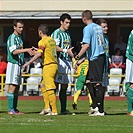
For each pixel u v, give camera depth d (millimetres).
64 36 36969
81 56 37906
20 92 61688
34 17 67000
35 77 61594
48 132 27156
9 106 37406
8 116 35094
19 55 37406
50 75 35719
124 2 71500
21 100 56156
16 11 72875
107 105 48719
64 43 36938
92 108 35781
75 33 73125
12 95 37281
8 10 73062
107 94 61156
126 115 35625
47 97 36688
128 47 35094
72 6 72250
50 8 72688
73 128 28500
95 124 30203
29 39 73500
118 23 72750
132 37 34750
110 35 73062
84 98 58406
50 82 35781
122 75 60781
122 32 72938
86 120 32219
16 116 35094
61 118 33500
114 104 50312
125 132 27047
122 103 52000
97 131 27375
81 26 73000
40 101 54438
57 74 36844
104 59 35125
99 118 33375
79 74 41562
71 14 68125
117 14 65875
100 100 35344
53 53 35719
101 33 35062
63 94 37469
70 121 31703
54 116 34875
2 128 28656
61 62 36938
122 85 61062
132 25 72625
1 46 73562
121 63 63188
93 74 34906
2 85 61562
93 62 34875
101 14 66250
